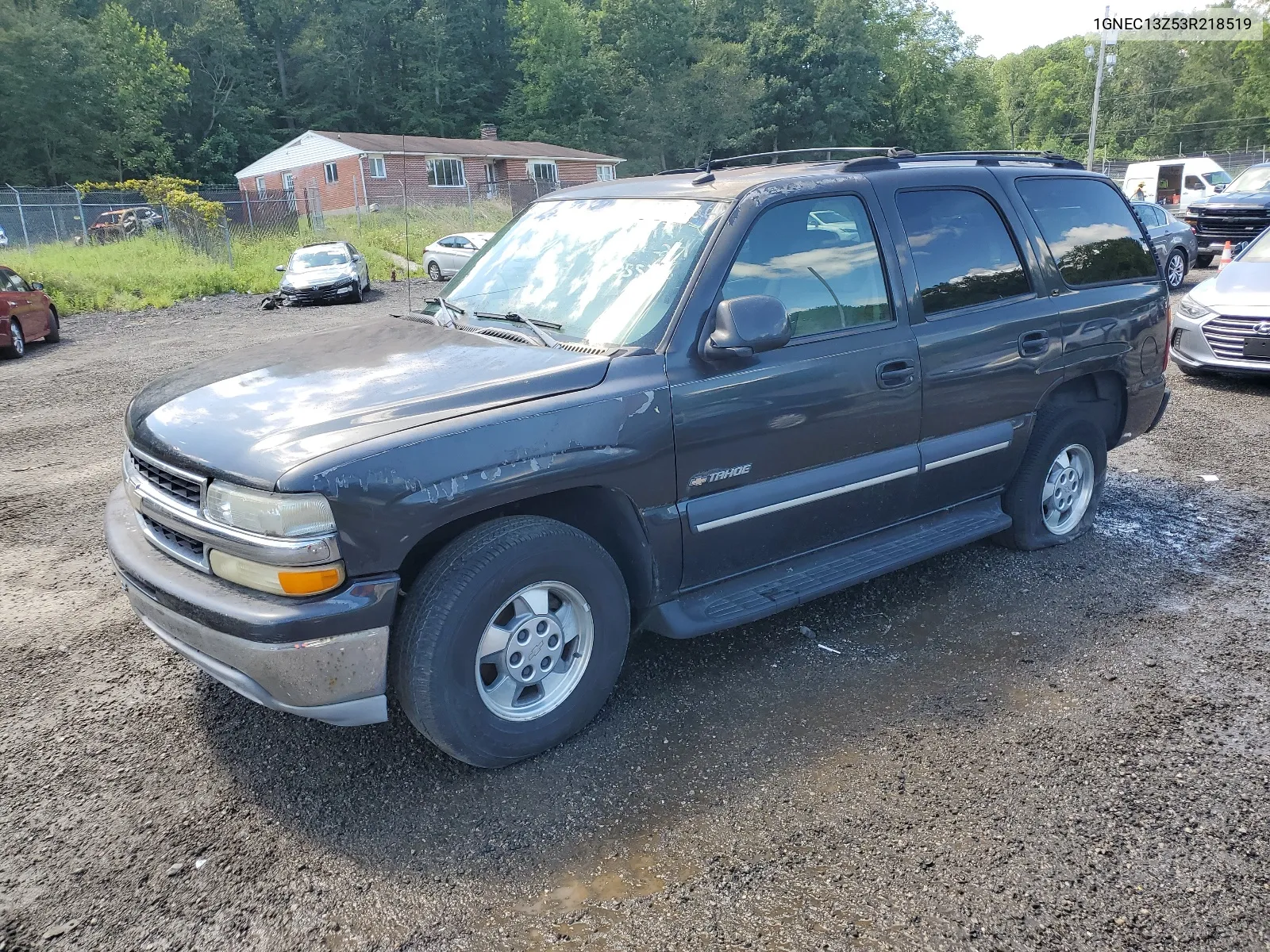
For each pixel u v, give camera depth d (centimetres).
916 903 250
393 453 275
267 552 268
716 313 339
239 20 6169
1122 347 492
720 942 238
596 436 310
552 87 5991
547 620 316
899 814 288
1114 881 256
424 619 285
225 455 284
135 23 5494
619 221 388
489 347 347
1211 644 396
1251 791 295
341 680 277
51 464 748
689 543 344
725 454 344
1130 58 9381
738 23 6756
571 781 310
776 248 364
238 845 282
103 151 5131
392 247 3111
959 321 418
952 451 423
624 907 252
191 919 252
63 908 257
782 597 369
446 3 6675
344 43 6531
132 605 321
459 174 4647
